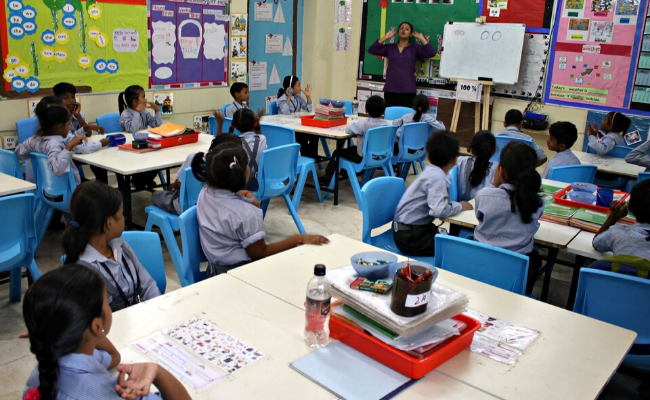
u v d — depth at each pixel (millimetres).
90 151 3605
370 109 4750
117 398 1013
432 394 1235
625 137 5453
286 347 1403
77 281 994
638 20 5230
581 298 1943
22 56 4473
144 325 1479
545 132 5789
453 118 6523
